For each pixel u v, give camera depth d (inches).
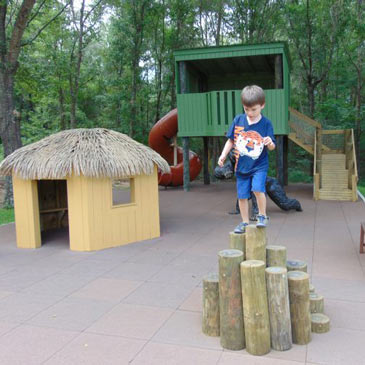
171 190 647.1
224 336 132.8
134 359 126.6
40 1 679.7
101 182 281.7
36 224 294.4
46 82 732.7
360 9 826.2
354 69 953.5
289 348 130.8
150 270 226.5
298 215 396.8
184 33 924.6
